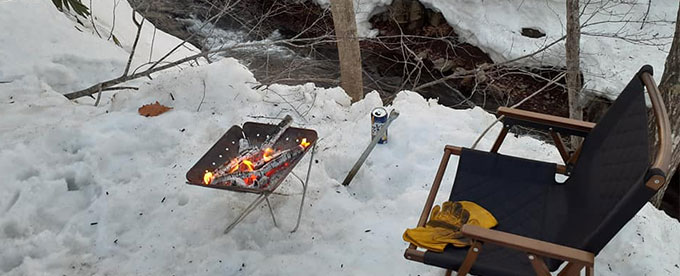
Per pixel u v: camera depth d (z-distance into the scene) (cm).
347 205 287
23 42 473
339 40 558
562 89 728
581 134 247
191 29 841
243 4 898
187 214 281
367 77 809
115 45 555
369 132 350
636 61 704
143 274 251
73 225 279
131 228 277
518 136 348
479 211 236
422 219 235
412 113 363
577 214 216
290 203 286
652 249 250
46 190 296
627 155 197
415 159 320
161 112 369
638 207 167
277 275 247
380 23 886
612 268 244
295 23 876
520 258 211
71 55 483
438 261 206
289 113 376
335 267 249
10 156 315
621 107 224
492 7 812
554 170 256
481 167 260
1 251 262
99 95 416
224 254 257
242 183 247
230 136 282
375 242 262
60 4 580
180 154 329
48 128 348
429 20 852
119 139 337
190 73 397
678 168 617
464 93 778
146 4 822
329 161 326
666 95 448
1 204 288
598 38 743
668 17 777
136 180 309
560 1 812
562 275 198
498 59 777
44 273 250
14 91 412
